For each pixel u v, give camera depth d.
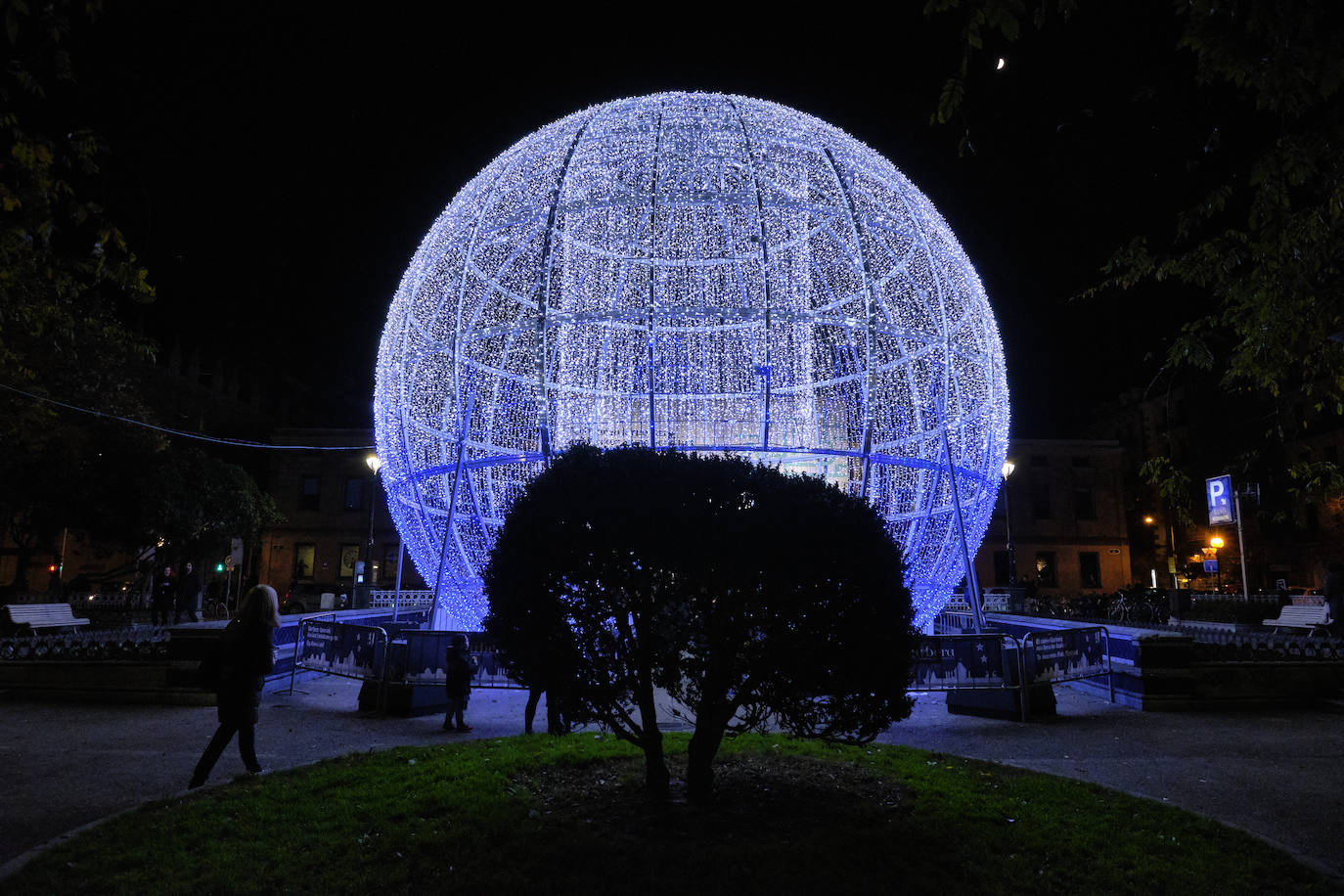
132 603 27.39
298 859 4.59
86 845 4.76
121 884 4.23
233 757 7.27
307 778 6.25
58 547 36.31
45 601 25.94
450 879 4.26
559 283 12.18
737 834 4.92
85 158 6.22
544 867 4.40
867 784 6.09
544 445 10.52
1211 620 22.61
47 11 5.35
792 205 11.01
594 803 5.55
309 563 38.78
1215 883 4.35
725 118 11.59
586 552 5.41
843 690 5.33
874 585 5.41
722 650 5.44
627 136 11.34
